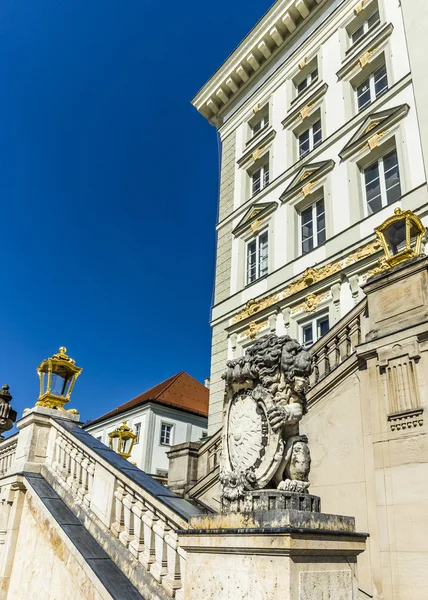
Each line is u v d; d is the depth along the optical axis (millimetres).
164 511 4145
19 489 6910
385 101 14156
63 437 6816
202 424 36375
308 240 15766
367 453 5836
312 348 8047
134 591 4098
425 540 4969
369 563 5398
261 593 2727
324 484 6242
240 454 3484
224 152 21672
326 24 17719
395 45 14578
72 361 8070
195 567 3221
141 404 34531
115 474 5066
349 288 12977
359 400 6164
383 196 13555
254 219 17875
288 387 3410
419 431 5352
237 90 21688
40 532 5898
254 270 17609
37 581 5570
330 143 15633
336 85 16359
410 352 5641
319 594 2762
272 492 3098
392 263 6629
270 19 19531
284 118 18281
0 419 11523
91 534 5113
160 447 33500
